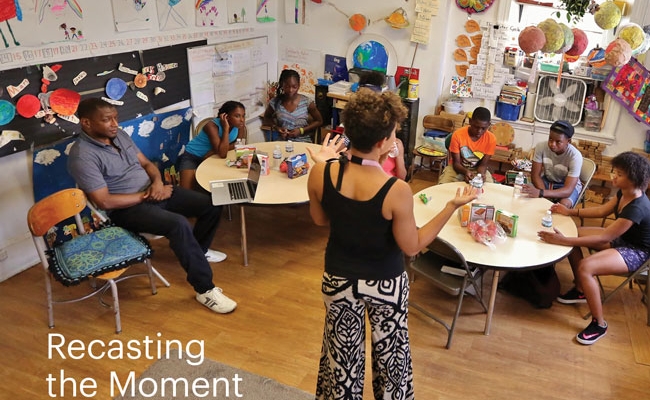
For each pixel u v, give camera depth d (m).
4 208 3.21
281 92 4.62
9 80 3.04
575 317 3.12
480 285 3.07
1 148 3.09
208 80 4.56
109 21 3.55
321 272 3.50
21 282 3.30
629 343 2.90
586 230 3.19
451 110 4.87
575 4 3.67
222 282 3.35
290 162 3.49
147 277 3.40
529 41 3.71
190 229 3.03
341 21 5.10
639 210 2.82
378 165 1.66
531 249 2.76
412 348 2.82
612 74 4.25
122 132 3.26
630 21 4.09
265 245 3.81
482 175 3.75
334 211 1.69
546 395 2.53
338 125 5.13
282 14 5.30
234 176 3.51
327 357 1.95
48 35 3.18
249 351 2.76
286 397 2.46
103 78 3.60
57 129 3.38
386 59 5.05
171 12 4.02
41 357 2.68
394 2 4.83
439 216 1.78
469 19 4.62
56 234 3.50
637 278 3.00
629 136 4.37
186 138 4.44
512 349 2.84
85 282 3.33
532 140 4.71
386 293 1.77
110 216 3.19
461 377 2.62
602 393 2.55
